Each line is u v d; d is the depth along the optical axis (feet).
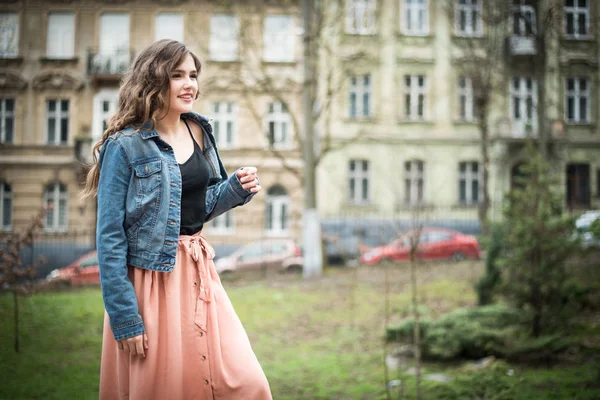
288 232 89.71
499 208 23.47
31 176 86.33
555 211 22.04
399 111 94.63
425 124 94.99
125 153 7.43
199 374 7.49
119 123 7.63
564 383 16.94
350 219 87.45
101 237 7.18
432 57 94.79
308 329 29.53
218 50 87.15
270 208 90.17
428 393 14.79
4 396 16.58
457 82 95.45
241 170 8.34
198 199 7.97
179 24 87.71
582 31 60.13
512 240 22.22
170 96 7.75
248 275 59.06
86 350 23.84
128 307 7.07
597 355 19.65
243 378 7.53
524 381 15.89
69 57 87.56
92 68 87.56
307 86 59.57
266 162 89.10
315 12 62.49
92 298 40.32
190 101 7.85
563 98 88.84
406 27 94.63
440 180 94.99
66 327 29.01
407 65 94.58
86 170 8.36
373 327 29.43
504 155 91.56
